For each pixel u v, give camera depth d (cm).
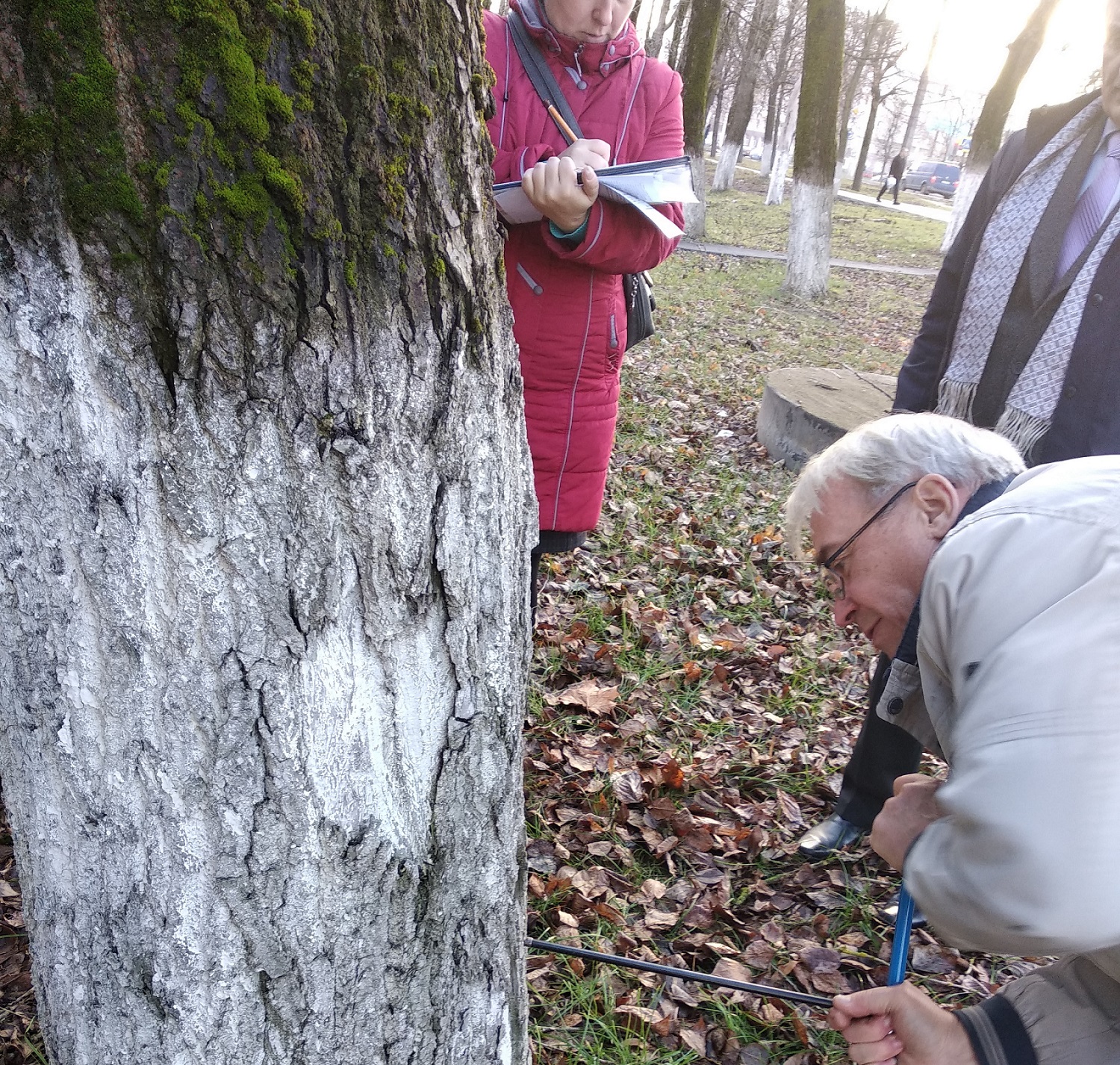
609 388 234
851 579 137
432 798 122
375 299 99
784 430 561
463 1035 137
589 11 204
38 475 95
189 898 108
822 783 283
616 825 259
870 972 220
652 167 203
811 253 1170
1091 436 191
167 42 84
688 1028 204
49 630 100
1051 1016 136
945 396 218
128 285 88
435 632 116
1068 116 200
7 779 111
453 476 112
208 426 94
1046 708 97
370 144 95
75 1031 118
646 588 389
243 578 100
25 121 83
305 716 106
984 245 209
